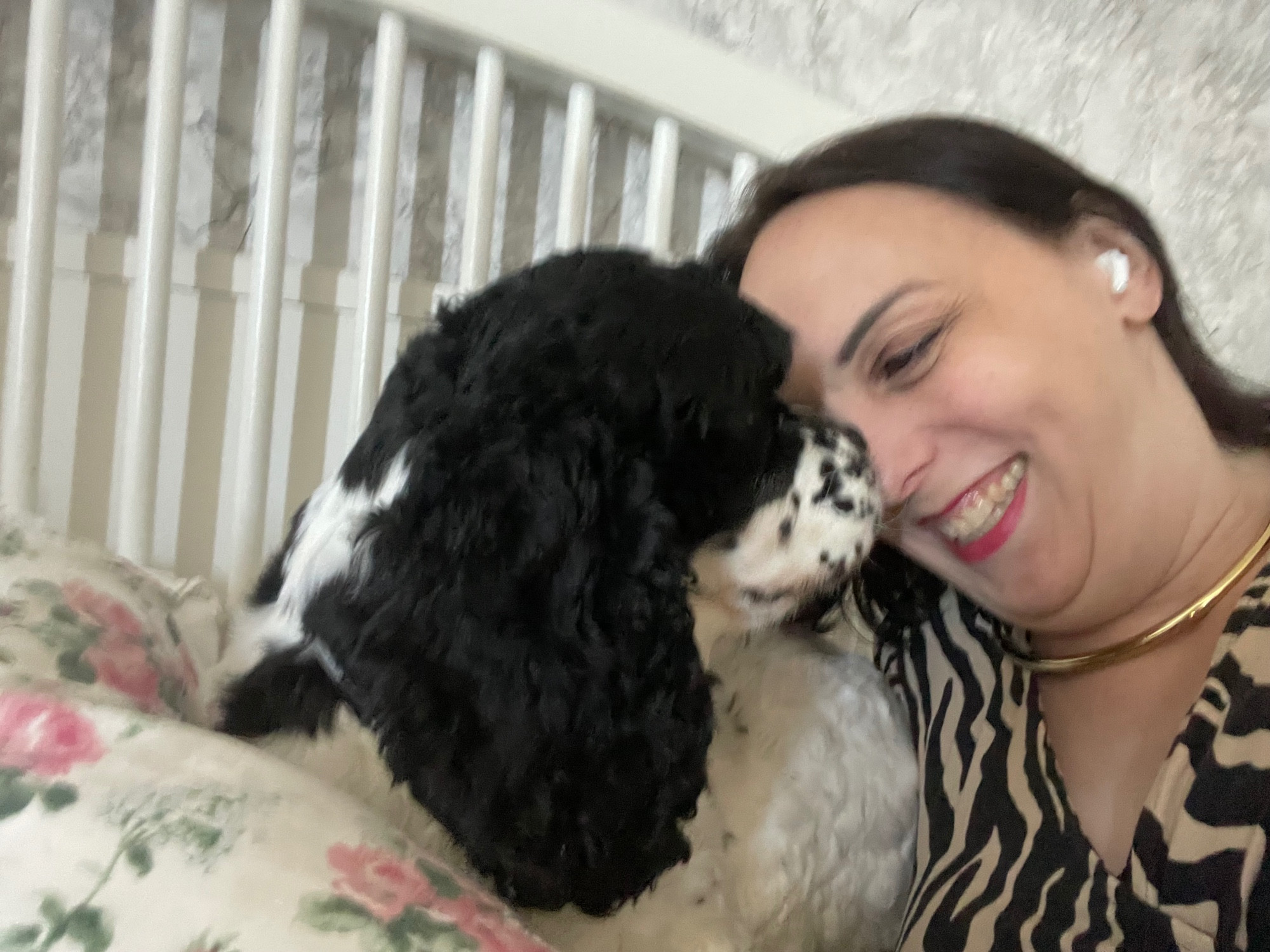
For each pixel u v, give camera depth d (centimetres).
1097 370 72
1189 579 77
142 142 115
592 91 115
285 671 67
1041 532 74
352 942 39
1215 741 61
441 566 64
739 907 76
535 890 63
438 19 107
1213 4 133
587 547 64
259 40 116
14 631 62
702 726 70
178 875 40
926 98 133
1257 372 139
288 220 110
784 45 130
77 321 112
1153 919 61
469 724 62
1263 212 139
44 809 43
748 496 72
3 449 106
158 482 115
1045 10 131
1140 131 136
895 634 102
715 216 133
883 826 87
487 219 113
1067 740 81
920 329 73
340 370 119
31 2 107
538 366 67
